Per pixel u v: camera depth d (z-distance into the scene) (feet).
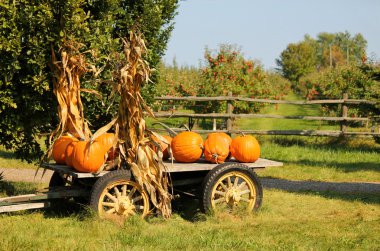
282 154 54.13
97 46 28.35
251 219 26.50
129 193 25.07
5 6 25.81
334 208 30.42
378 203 32.17
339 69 91.50
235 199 26.48
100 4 29.96
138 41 25.61
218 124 72.18
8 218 24.95
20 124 27.91
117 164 25.81
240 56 77.46
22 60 27.37
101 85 30.30
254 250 21.12
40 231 22.88
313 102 61.93
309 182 40.50
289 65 230.89
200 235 22.88
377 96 58.13
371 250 21.80
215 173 25.88
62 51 27.22
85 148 24.43
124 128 25.84
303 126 86.58
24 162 47.14
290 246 21.65
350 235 24.12
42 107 27.91
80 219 24.86
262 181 40.47
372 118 59.67
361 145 60.08
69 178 29.81
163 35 33.30
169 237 22.43
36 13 26.94
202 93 72.79
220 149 26.96
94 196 24.16
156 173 25.59
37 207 25.05
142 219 24.61
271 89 85.46
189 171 28.14
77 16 27.04
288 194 34.53
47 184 36.35
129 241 21.75
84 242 21.38
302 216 28.14
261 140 62.39
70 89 27.30
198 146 27.12
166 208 25.85
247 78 75.51
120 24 32.12
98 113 31.27
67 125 27.73
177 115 60.29
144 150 25.57
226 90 72.18
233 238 22.75
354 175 43.83
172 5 33.12
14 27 26.27
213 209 26.03
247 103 75.05
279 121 95.81
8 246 20.40
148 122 74.28
